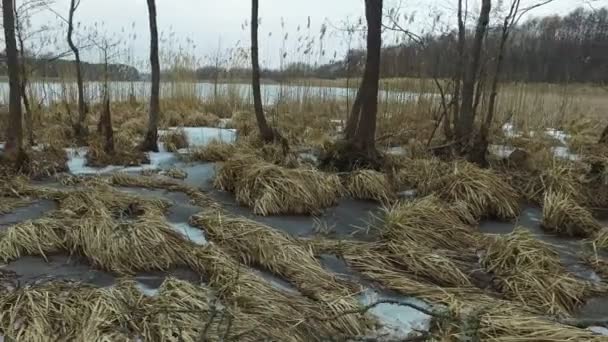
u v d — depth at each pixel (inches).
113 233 191.0
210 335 133.6
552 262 193.6
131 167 325.4
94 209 213.9
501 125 416.2
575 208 249.0
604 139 400.2
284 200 254.1
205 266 181.3
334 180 281.6
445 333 139.1
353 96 507.5
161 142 390.0
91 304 145.6
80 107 395.5
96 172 308.2
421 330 141.5
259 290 161.3
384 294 173.5
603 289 183.9
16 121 288.7
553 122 499.2
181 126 440.1
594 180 297.7
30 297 145.7
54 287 156.7
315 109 536.4
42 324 136.4
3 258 182.7
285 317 147.9
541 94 517.3
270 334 138.8
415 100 474.6
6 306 143.6
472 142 329.1
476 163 315.3
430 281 185.8
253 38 346.3
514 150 340.2
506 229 245.0
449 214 239.1
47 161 307.6
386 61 485.7
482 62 393.7
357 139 307.0
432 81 474.6
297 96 538.0
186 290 157.2
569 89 538.3
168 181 290.5
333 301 159.2
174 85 584.1
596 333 148.3
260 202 252.7
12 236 190.5
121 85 576.1
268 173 269.1
